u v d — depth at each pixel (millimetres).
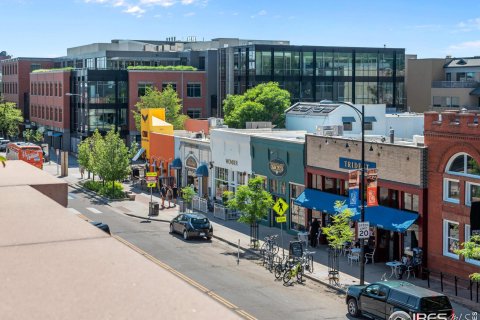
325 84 98625
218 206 50781
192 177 60406
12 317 3090
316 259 36625
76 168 86438
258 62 94812
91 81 95000
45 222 4684
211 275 32750
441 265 32312
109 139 62000
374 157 36438
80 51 140625
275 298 28578
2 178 7383
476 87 96188
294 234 43906
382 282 24719
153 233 44781
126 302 3258
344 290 29812
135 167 73938
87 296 3320
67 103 105625
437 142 32406
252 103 78812
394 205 35469
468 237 31016
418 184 33344
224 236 43250
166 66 107875
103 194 61750
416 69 103250
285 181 45031
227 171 53625
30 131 108438
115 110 96562
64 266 3703
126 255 3912
